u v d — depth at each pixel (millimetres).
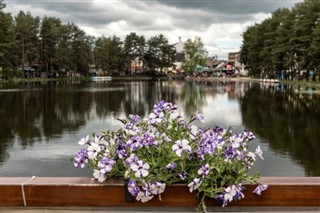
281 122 14820
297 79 51781
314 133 12016
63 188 2162
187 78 91938
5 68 52594
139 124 2461
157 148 2244
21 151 9766
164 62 92688
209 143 2129
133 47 89812
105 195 2148
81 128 13867
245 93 33531
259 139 11008
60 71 73688
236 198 2059
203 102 24922
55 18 73875
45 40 68312
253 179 2119
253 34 61406
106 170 2088
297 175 7250
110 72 91750
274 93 32438
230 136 2355
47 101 26000
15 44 53281
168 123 2434
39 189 2168
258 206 2150
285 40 46562
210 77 91500
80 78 81125
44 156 9148
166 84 57156
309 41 40031
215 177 2078
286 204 2133
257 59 60781
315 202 2119
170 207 2164
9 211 2207
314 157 8625
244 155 2229
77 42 77688
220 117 16547
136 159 2031
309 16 40062
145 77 92250
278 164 8023
